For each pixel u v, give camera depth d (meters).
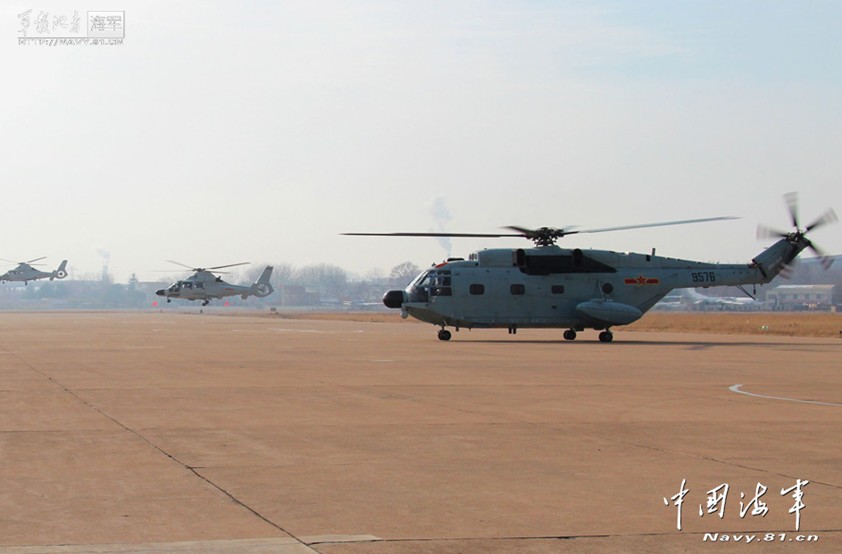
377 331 61.91
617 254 48.91
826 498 10.73
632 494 10.91
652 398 20.36
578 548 8.77
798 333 64.62
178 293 121.38
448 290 47.50
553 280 48.09
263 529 9.32
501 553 8.59
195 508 10.14
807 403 19.50
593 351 38.12
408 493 10.92
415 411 18.05
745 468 12.42
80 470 12.12
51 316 119.31
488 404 19.17
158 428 15.73
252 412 17.80
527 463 12.75
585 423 16.48
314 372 26.67
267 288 126.50
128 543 8.81
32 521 9.57
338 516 9.84
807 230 48.97
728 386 23.08
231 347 39.81
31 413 17.53
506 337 53.38
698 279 48.88
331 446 14.03
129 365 29.06
